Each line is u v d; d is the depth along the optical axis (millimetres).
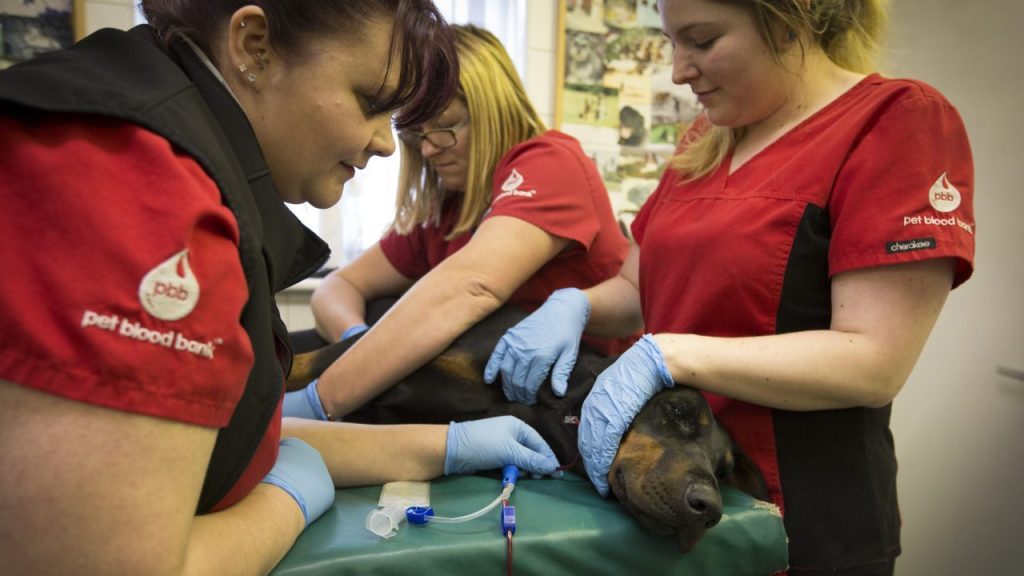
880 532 1040
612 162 2625
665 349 1062
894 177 990
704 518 910
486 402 1296
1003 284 2053
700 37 1106
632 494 966
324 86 705
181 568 540
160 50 681
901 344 979
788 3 1039
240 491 763
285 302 2475
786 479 1073
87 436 486
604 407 1075
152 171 539
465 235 1706
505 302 1442
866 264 980
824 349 983
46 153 516
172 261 524
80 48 651
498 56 1610
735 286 1097
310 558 776
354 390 1242
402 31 715
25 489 471
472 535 858
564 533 887
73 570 480
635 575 929
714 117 1185
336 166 800
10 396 484
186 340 531
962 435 2121
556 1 2525
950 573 2139
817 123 1122
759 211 1096
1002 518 2031
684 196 1276
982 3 2055
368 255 2070
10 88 526
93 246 504
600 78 2576
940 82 2145
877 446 1074
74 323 490
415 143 1686
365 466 1033
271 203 735
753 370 1004
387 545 812
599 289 1486
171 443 524
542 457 1104
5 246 497
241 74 699
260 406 714
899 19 2168
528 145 1534
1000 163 2051
